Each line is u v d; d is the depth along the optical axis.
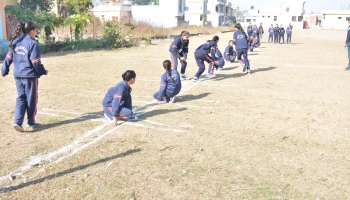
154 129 5.54
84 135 5.23
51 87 8.48
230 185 3.82
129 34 20.17
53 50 16.81
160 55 15.64
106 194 3.60
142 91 8.19
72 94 7.78
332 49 20.91
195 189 3.73
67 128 5.53
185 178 3.96
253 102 7.34
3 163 4.25
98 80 9.43
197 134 5.36
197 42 23.97
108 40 18.84
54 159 4.40
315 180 3.98
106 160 4.39
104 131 5.42
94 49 18.06
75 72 10.70
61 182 3.82
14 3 21.34
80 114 6.28
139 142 5.00
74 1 45.00
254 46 21.36
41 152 4.60
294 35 40.94
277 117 6.31
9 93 7.85
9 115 6.18
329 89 8.77
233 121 6.02
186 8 66.88
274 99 7.63
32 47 5.08
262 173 4.12
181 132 5.43
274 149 4.85
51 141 4.98
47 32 18.09
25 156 4.47
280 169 4.23
